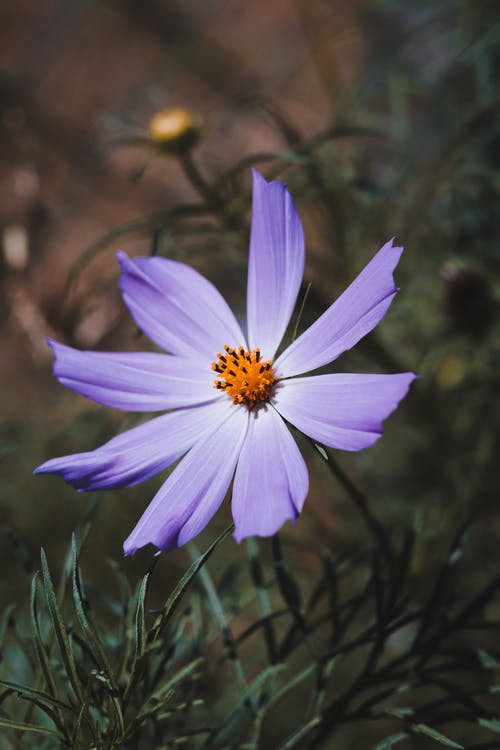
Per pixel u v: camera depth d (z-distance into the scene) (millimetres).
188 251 328
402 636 376
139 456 249
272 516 227
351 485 260
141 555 395
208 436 252
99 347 369
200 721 302
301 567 378
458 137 372
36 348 358
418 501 382
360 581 385
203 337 266
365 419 227
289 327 335
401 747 364
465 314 343
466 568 356
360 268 380
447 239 378
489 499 367
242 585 365
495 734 357
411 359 388
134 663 228
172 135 319
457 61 384
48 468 240
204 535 392
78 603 229
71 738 234
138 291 268
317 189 339
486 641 354
